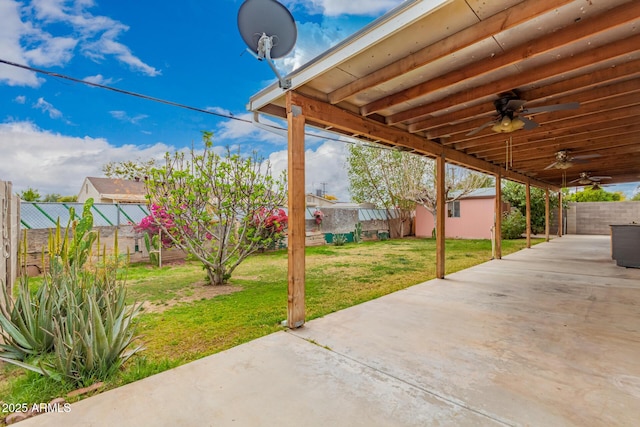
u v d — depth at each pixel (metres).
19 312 2.72
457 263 7.69
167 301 4.48
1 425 1.79
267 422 1.80
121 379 2.29
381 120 4.49
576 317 3.50
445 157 5.95
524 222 14.02
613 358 2.53
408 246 12.03
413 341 2.89
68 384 2.18
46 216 7.25
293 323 3.24
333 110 3.76
